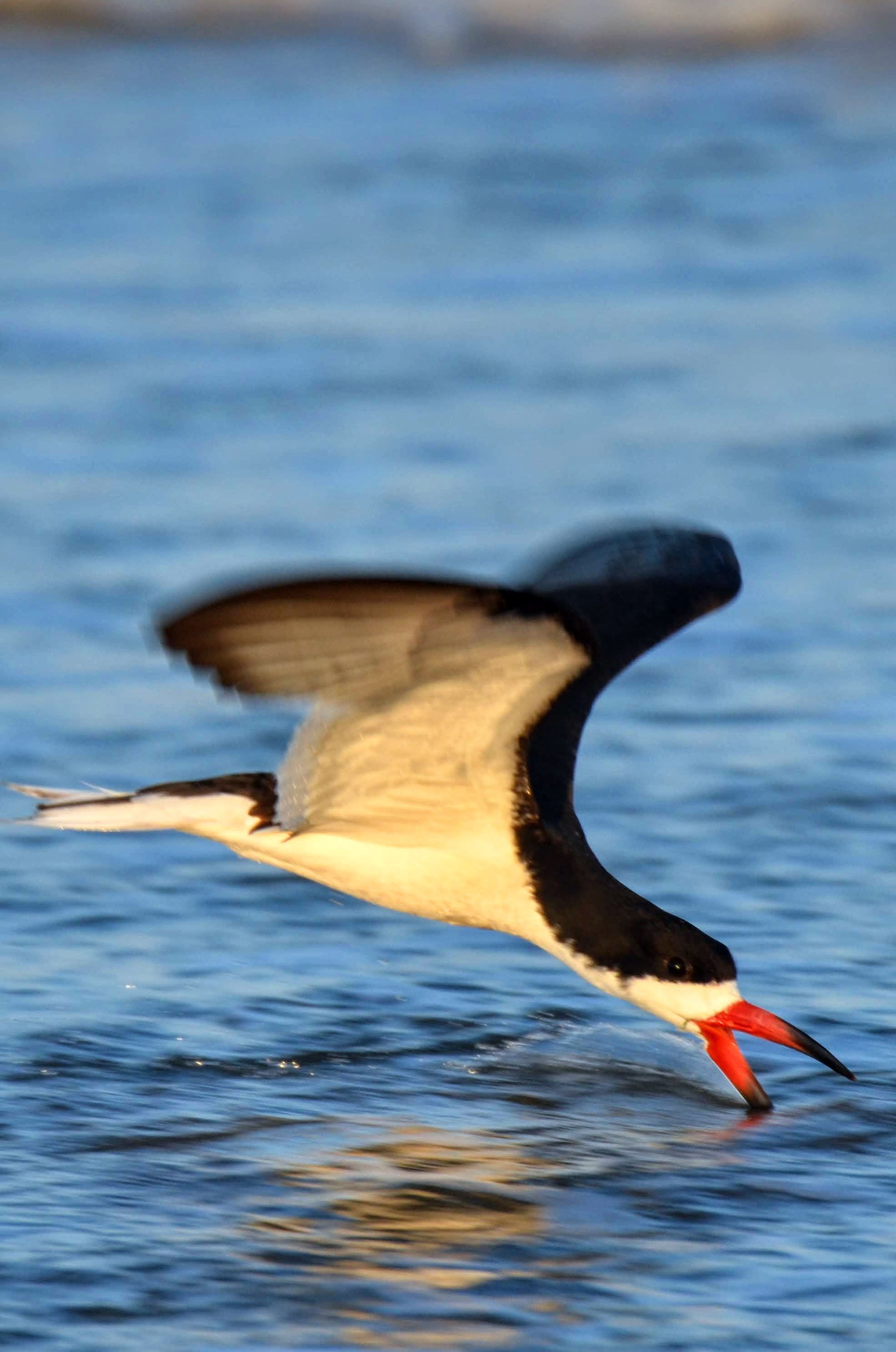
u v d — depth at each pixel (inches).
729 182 1112.8
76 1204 309.7
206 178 1098.1
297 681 259.3
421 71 1357.0
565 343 867.4
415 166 1130.7
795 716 534.6
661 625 376.8
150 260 965.2
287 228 1016.9
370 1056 366.0
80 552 633.0
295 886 440.5
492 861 331.3
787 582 628.1
